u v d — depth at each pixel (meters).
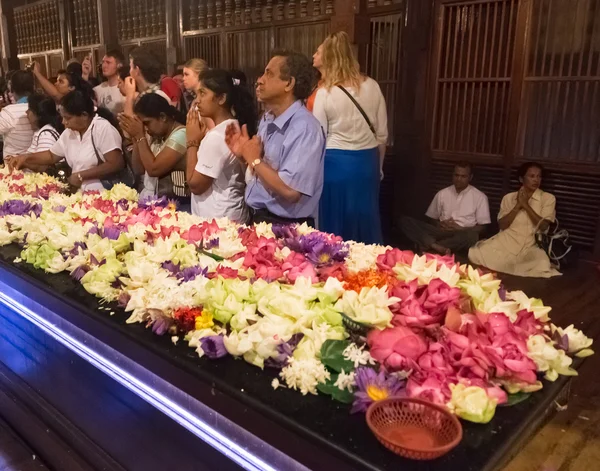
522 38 4.28
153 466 1.58
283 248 1.85
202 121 2.63
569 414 2.23
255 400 1.13
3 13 8.62
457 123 4.78
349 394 1.11
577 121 4.18
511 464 1.93
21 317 2.16
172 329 1.43
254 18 5.48
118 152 3.46
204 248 1.89
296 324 1.31
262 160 2.31
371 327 1.29
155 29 6.49
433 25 4.71
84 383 1.83
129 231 2.06
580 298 3.54
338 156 3.21
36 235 2.08
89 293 1.73
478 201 4.40
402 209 5.14
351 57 3.18
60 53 7.92
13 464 2.09
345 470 0.98
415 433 1.00
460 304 1.35
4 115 4.51
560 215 4.30
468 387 1.06
